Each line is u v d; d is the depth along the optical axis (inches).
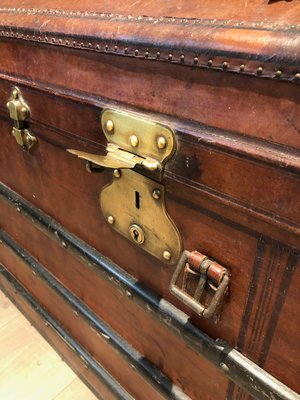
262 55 12.8
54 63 21.4
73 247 28.8
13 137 29.4
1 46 24.6
